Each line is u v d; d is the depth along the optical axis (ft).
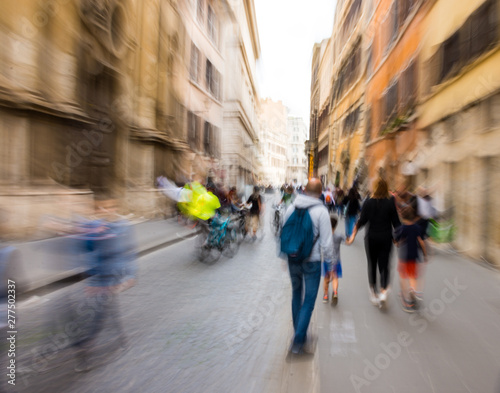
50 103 37.35
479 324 16.57
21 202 33.09
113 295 13.64
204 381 11.84
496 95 31.07
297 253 13.46
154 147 59.88
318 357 13.32
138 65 57.47
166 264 28.86
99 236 13.12
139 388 11.39
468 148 35.12
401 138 56.39
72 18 41.16
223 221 31.35
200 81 93.40
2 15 32.76
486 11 32.01
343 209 62.54
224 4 115.96
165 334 15.48
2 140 33.45
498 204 30.45
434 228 36.47
